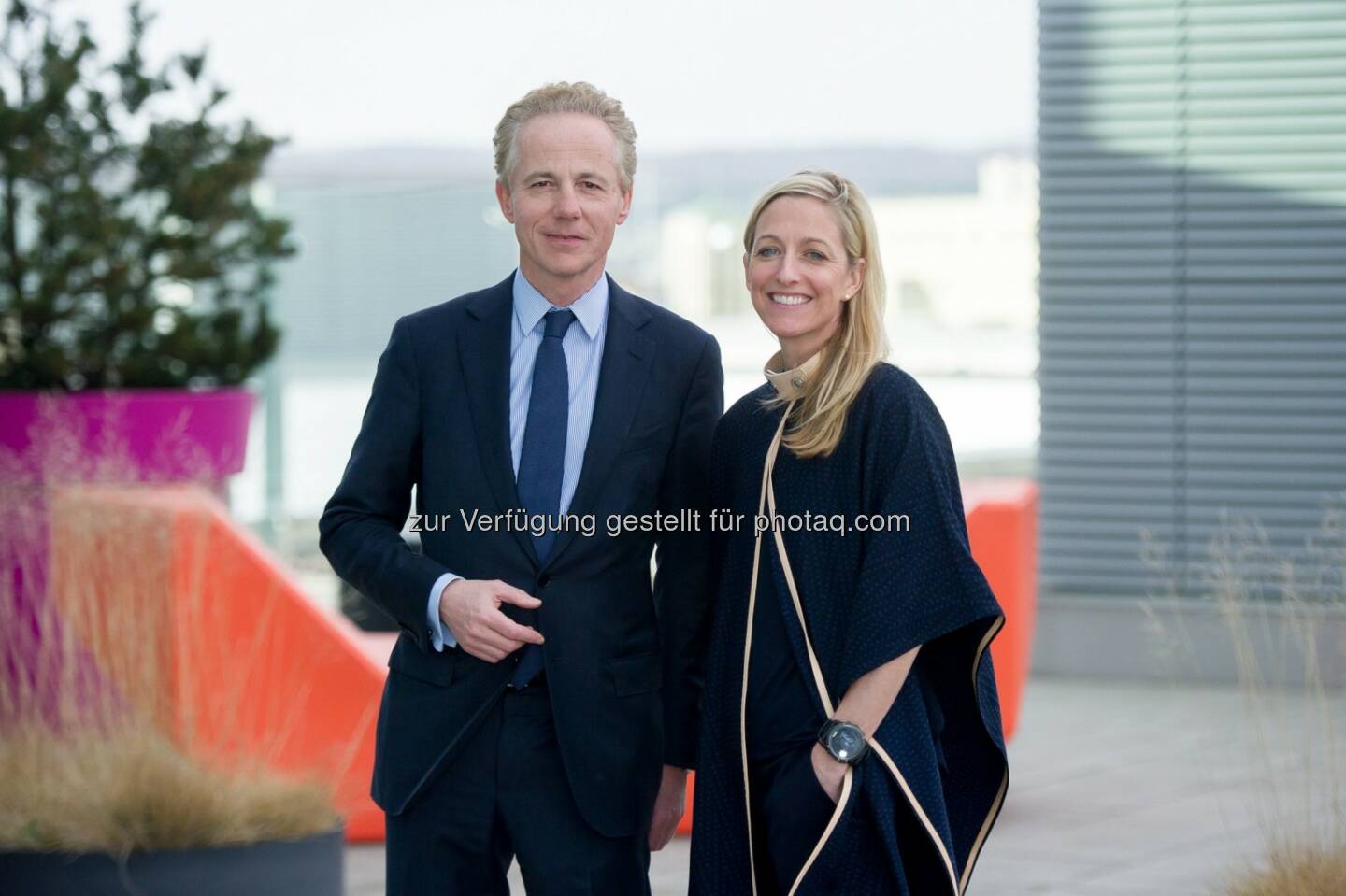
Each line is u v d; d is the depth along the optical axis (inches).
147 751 279.7
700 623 210.4
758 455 201.0
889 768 188.2
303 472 880.3
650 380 206.2
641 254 1187.3
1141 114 598.9
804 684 193.0
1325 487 585.0
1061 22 604.1
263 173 503.5
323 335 888.9
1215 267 594.2
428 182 887.1
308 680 356.5
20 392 430.9
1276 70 584.1
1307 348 587.5
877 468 193.0
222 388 470.9
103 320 461.7
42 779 275.9
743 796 195.9
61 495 355.3
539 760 200.2
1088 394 608.1
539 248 199.5
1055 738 485.7
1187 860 350.9
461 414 202.8
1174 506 600.4
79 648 328.5
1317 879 290.0
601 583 201.8
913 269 1483.8
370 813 366.6
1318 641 548.4
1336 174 581.9
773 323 197.9
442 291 890.1
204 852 261.0
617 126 203.5
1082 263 607.2
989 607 187.0
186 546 338.6
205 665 335.6
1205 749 461.4
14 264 458.3
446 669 199.9
